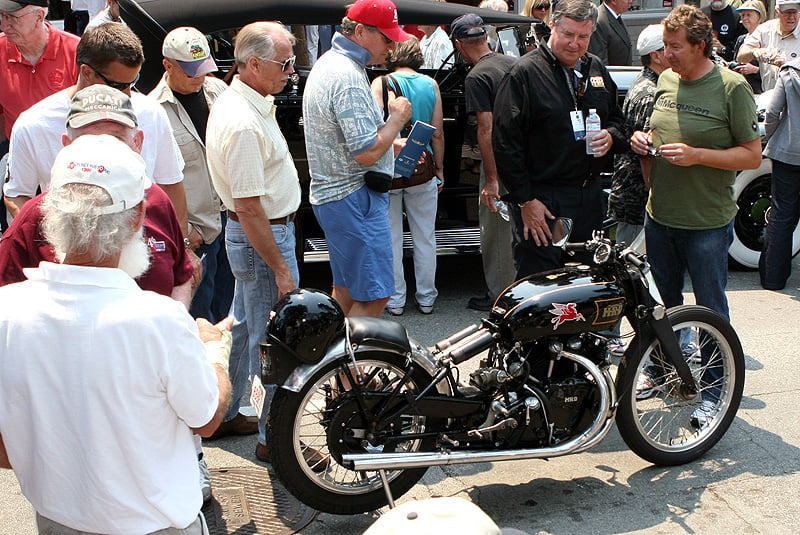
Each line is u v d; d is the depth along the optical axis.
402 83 5.40
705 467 3.81
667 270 4.43
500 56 5.46
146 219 2.76
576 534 3.29
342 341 3.21
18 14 4.46
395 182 5.28
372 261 3.88
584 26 4.07
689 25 3.93
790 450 3.95
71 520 1.86
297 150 5.73
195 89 4.16
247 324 3.85
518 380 3.43
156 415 1.84
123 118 2.59
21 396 1.80
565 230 3.48
